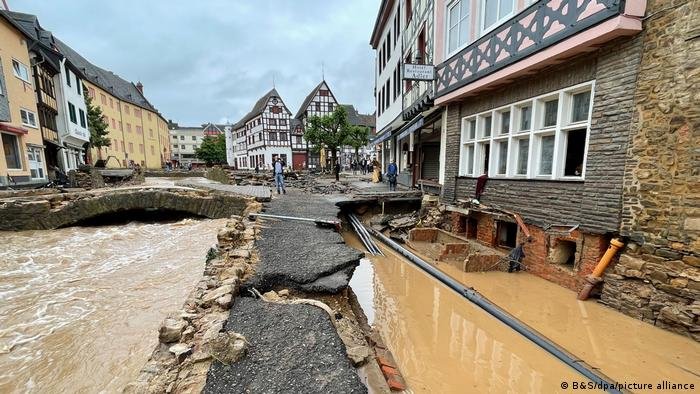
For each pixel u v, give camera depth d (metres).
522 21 6.74
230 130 73.00
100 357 3.92
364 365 3.16
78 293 5.70
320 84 48.16
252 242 6.44
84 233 10.19
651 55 4.84
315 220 8.52
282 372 2.70
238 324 3.42
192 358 2.74
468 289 6.29
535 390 3.85
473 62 8.49
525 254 7.40
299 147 51.66
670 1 4.58
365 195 13.14
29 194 12.41
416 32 13.30
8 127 14.66
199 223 11.44
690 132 4.46
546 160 7.02
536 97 6.99
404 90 15.42
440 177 11.38
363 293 6.78
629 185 5.20
